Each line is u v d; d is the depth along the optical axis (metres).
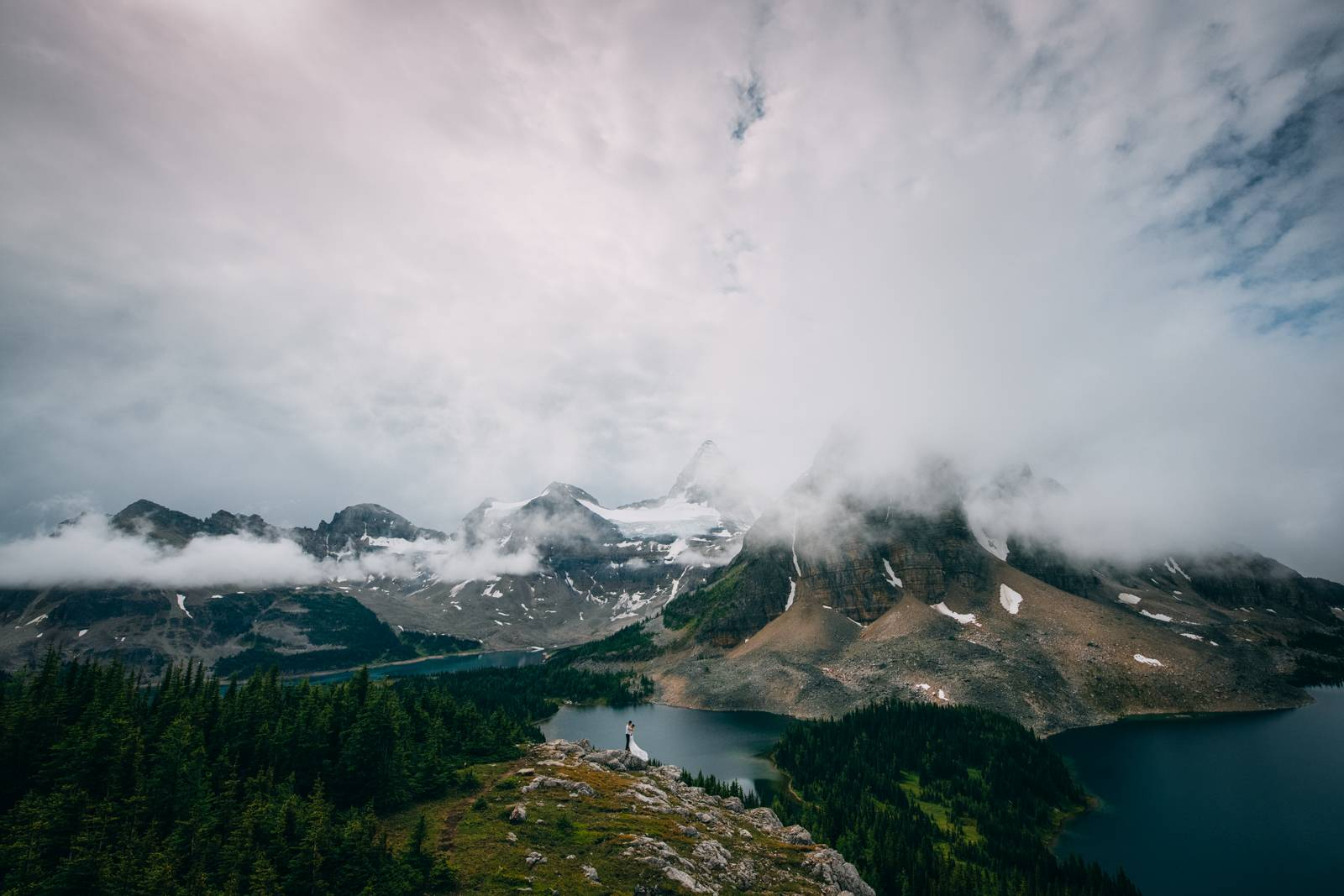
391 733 96.88
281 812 73.06
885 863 110.88
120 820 70.81
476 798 93.62
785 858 89.62
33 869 61.12
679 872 75.50
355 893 65.38
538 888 68.81
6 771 75.56
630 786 106.75
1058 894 105.69
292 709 108.12
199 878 62.00
